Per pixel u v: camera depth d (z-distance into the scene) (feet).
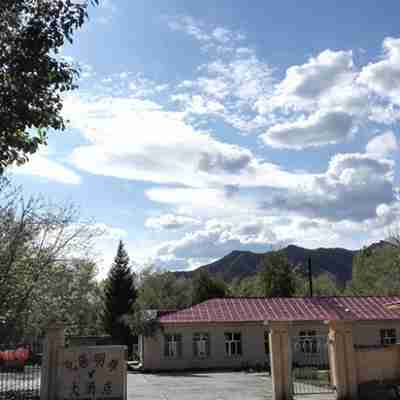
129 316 121.29
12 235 54.39
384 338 117.29
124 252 184.75
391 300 126.72
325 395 56.85
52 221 61.93
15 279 54.24
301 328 115.85
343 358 55.62
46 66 26.43
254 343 115.65
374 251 207.31
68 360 53.62
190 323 113.80
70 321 69.72
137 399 61.41
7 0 25.70
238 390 70.49
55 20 26.22
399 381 55.36
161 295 228.22
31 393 56.54
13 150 28.32
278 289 171.83
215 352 114.32
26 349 59.21
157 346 113.39
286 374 55.36
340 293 238.27
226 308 121.39
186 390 71.51
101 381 53.31
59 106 28.45
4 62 25.68
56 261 61.21
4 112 25.80
